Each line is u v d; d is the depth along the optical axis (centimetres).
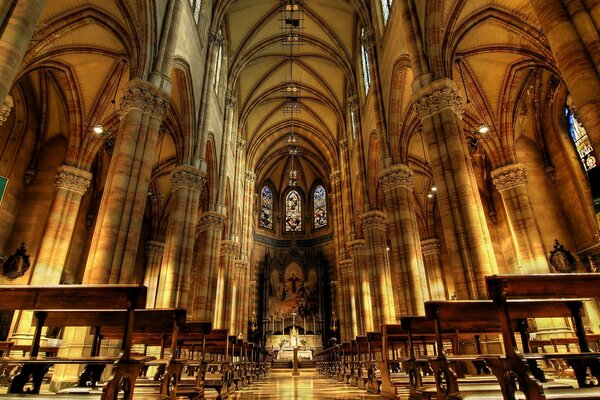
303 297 4028
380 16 1994
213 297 2038
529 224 1758
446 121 1194
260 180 4462
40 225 1781
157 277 2761
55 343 1619
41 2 672
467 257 1038
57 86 1741
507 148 1888
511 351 433
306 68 3173
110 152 2283
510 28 1486
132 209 1073
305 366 3416
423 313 1516
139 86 1182
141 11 1250
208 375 931
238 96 3177
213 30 2089
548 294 464
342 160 3064
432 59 1317
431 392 601
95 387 599
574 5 594
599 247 1647
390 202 1711
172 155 2477
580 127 1777
